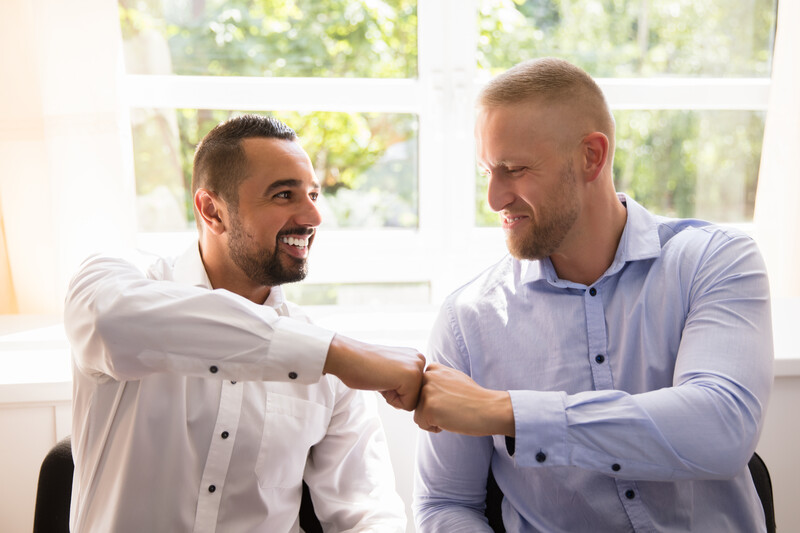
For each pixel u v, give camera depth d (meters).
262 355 1.05
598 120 1.12
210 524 1.21
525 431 0.99
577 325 1.17
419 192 2.07
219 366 1.05
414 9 2.00
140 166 1.95
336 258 2.05
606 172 1.15
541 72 1.10
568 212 1.12
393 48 2.01
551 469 1.16
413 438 1.55
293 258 1.25
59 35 1.73
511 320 1.22
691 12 2.06
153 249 1.96
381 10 1.99
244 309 1.05
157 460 1.19
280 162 1.20
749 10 2.06
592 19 2.04
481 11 2.00
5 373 1.47
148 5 1.91
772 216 1.96
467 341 1.24
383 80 2.01
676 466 0.98
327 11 1.98
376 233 2.08
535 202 1.11
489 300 1.24
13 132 1.77
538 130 1.09
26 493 1.49
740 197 2.13
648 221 1.18
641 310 1.14
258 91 1.97
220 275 1.29
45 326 1.75
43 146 1.78
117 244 1.79
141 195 1.96
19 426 1.47
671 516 1.11
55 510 1.23
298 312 1.34
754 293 1.08
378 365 1.07
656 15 2.05
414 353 1.11
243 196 1.20
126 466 1.18
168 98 1.93
